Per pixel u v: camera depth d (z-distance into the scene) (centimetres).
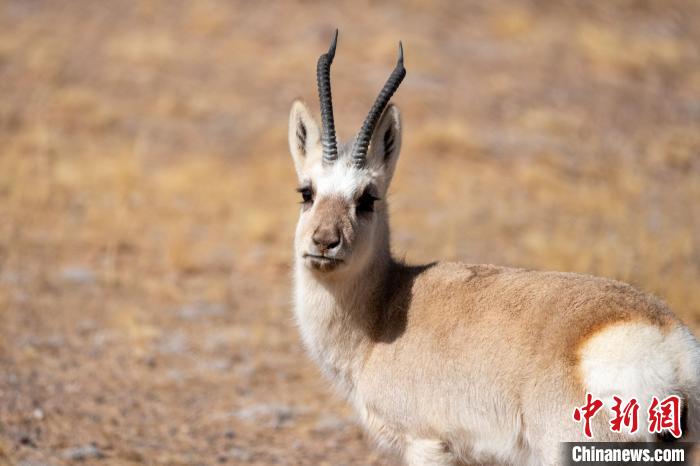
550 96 8788
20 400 3703
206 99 8244
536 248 5731
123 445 3409
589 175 7306
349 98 8119
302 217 2788
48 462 3203
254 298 5134
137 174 6788
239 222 6238
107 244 5741
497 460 2461
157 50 8994
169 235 5931
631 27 10825
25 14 9812
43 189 6366
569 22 10638
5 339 4331
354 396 2750
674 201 6912
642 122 8550
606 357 2194
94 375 4053
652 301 2334
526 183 6975
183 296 5094
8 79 8306
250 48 9250
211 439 3538
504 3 10794
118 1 10262
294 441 3553
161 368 4200
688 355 2186
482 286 2562
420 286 2664
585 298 2344
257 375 4191
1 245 5588
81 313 4747
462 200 6619
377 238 2762
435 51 9300
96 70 8662
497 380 2400
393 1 10425
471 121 8050
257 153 7375
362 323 2703
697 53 10419
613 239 5909
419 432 2572
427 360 2544
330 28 9662
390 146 2880
